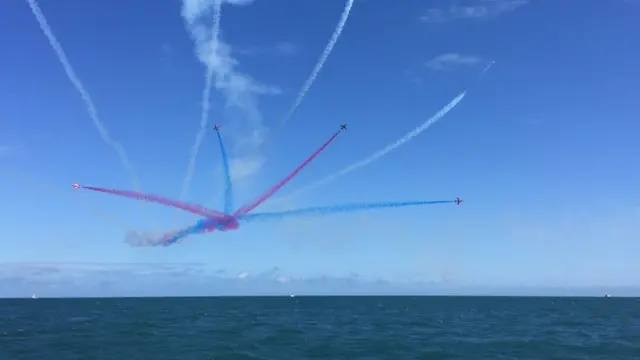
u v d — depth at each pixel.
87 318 138.12
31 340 81.25
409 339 84.62
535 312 178.12
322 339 84.00
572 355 66.81
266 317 145.25
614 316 153.62
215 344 76.00
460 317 147.62
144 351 68.50
